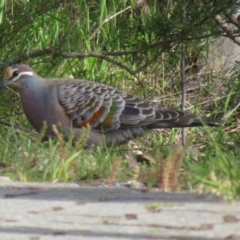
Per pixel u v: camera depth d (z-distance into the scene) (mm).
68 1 12852
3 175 8391
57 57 13406
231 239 5172
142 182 7820
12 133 11516
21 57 13367
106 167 8719
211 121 12172
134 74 13805
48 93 11766
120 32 13797
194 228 5473
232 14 13367
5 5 13508
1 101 14172
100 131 11914
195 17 12859
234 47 16531
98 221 5773
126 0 15383
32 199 6648
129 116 11953
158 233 5375
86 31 14617
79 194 6852
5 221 5852
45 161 8672
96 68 15562
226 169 7016
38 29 14070
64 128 11742
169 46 13391
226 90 16125
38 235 5418
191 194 6629
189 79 16359
